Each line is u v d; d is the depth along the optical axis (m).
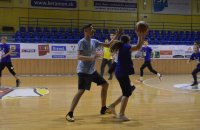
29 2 20.66
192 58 12.60
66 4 21.33
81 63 6.68
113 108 7.06
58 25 21.19
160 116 6.98
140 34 6.30
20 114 7.08
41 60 16.97
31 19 20.70
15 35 18.73
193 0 23.61
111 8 22.12
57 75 16.62
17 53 16.61
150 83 13.68
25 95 9.70
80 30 20.69
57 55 17.19
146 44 14.34
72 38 19.08
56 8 21.14
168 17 23.19
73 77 15.77
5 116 6.87
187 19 23.55
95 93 10.32
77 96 6.58
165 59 18.55
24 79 14.57
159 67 18.45
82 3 21.62
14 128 5.90
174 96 9.88
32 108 7.76
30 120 6.52
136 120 6.59
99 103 8.52
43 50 16.98
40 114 7.09
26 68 16.77
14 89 11.03
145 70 18.23
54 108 7.79
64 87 11.91
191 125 6.21
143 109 7.75
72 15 21.48
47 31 19.83
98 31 20.72
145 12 22.77
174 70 18.73
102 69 15.04
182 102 8.79
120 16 22.31
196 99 9.32
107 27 22.03
